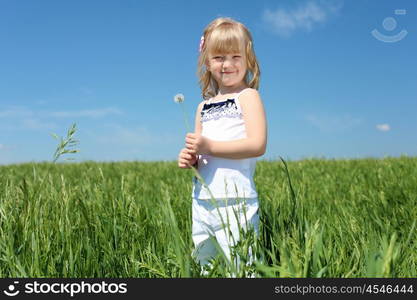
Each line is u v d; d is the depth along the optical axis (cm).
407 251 223
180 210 359
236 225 234
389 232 298
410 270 212
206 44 264
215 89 280
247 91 247
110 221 272
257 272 188
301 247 213
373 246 205
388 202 402
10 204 274
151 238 272
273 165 834
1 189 363
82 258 234
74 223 277
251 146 234
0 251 231
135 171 786
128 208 306
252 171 250
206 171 245
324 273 193
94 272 229
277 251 229
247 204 238
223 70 252
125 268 234
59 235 244
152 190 488
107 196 339
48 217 269
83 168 877
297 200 266
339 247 234
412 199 398
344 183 545
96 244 246
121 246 253
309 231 212
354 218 304
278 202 279
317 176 637
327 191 463
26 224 240
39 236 237
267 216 251
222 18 261
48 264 221
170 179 614
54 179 563
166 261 237
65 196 284
